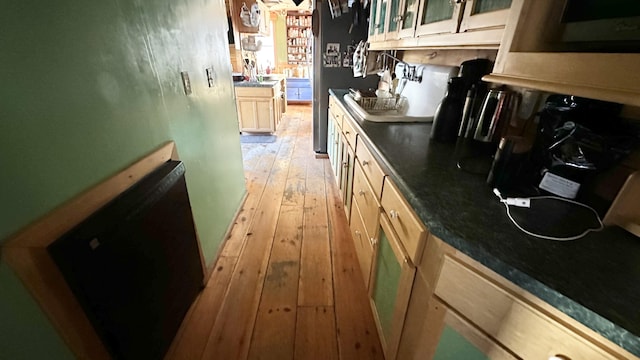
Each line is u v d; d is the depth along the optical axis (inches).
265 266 69.6
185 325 53.6
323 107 130.7
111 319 32.3
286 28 267.9
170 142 48.9
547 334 21.0
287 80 275.9
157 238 41.4
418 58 78.4
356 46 118.1
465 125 47.8
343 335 52.9
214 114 70.5
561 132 30.8
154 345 41.8
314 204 98.6
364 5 109.7
